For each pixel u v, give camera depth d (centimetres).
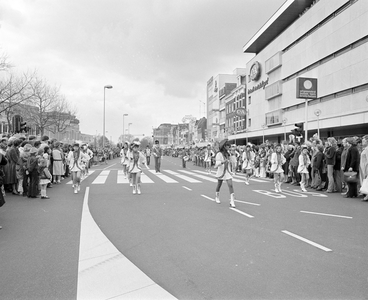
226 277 386
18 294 344
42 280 380
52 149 1424
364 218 717
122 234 580
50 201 947
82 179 1641
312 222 677
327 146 1206
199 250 488
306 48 3238
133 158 1111
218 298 332
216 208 838
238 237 561
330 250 488
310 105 3219
